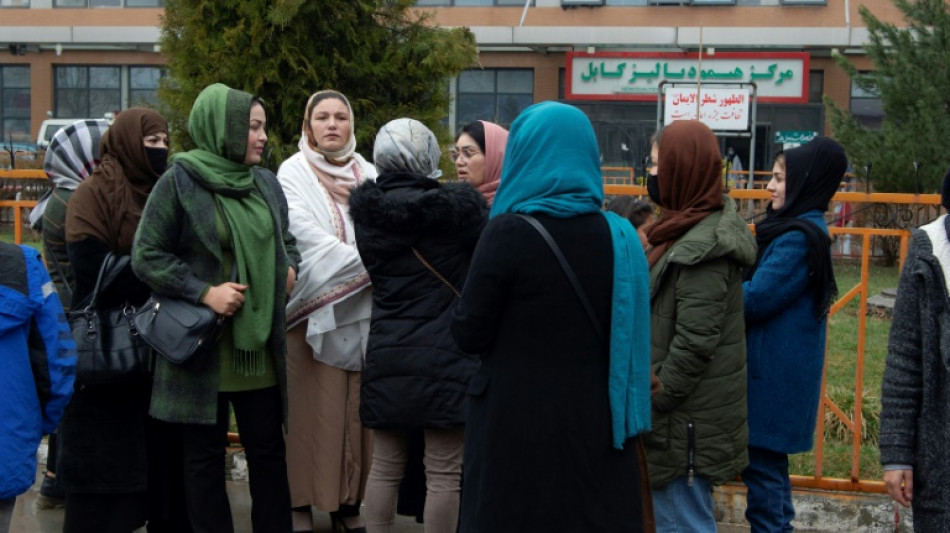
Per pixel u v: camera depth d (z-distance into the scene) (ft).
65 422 12.96
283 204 13.41
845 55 88.07
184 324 11.93
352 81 23.06
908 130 48.65
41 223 15.49
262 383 12.75
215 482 12.75
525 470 9.37
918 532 9.62
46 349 10.22
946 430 9.27
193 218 12.17
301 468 14.47
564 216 9.53
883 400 9.79
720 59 86.84
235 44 21.95
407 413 12.14
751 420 12.80
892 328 9.81
